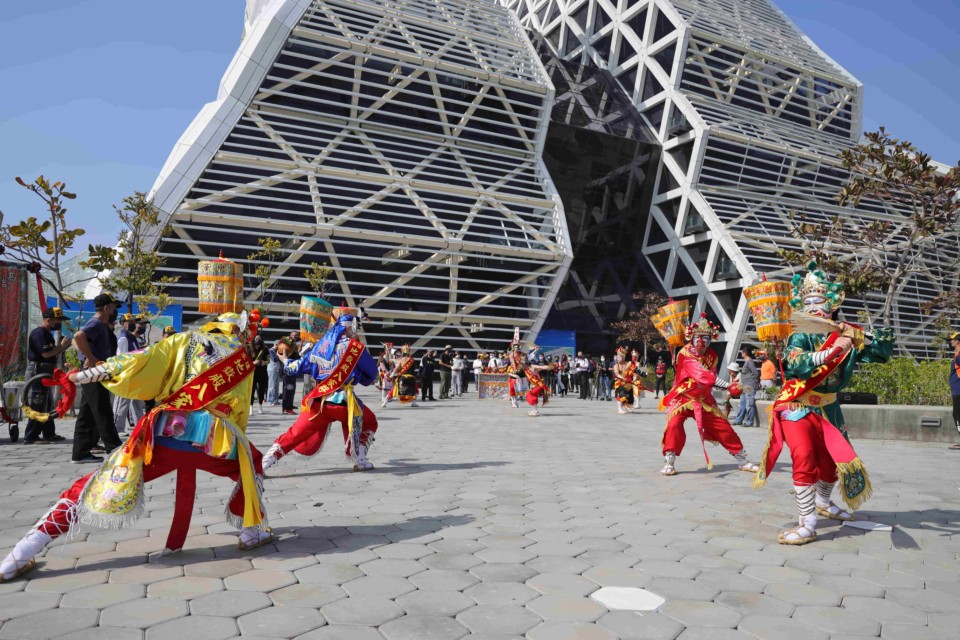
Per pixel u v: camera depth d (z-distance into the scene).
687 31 49.50
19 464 7.84
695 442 11.60
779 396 5.09
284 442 7.23
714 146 46.88
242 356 4.21
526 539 4.71
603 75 55.53
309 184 34.97
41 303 9.80
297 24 38.22
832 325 4.99
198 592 3.50
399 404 21.06
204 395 4.01
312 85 38.47
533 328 39.19
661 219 48.03
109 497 3.76
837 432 4.95
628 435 12.59
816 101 58.84
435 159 40.59
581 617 3.27
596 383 27.78
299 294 34.22
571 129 46.72
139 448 3.89
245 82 36.50
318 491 6.46
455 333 38.53
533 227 40.34
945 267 44.84
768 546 4.64
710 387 7.70
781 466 8.55
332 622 3.14
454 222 37.31
